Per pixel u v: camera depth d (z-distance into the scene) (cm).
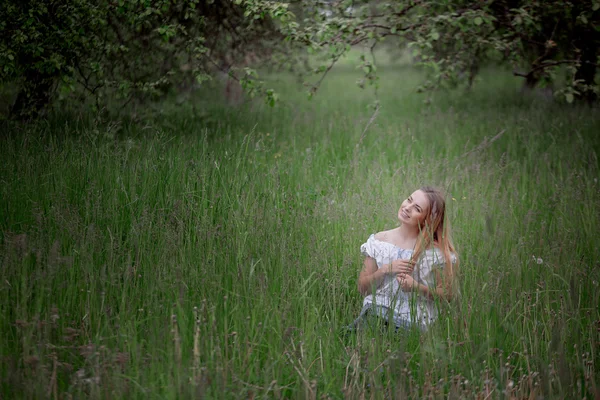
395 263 409
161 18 782
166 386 305
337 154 780
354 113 1153
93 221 455
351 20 721
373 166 715
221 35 886
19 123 682
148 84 748
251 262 398
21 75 715
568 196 609
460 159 747
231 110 960
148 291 381
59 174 516
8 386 296
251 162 616
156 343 336
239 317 366
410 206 421
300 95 1485
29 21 649
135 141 636
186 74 873
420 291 405
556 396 320
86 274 380
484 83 1786
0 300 360
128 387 304
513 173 691
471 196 603
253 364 336
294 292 395
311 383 324
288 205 542
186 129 796
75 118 730
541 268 456
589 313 408
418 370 353
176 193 514
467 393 327
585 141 829
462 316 377
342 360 359
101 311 361
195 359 313
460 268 450
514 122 984
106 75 778
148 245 434
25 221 459
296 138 849
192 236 468
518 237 518
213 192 509
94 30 720
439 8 792
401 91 1648
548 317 390
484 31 830
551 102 1169
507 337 380
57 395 304
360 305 419
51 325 341
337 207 543
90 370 317
